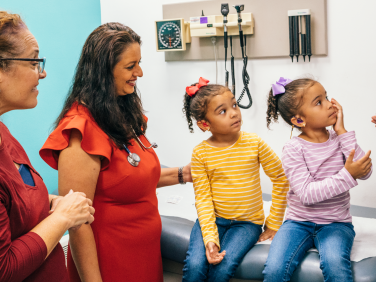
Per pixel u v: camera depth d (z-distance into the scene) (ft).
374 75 6.42
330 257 4.15
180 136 8.14
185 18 7.51
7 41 2.63
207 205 4.97
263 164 5.10
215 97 4.86
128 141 4.02
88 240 3.73
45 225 2.80
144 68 8.20
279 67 7.06
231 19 7.06
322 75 6.77
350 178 4.28
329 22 6.57
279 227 5.05
